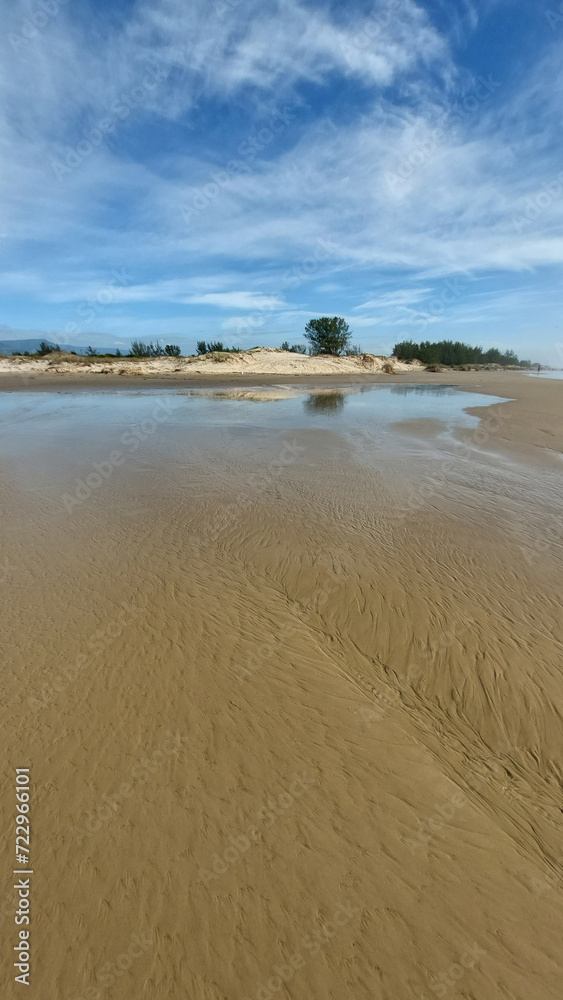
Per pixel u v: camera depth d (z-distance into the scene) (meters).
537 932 2.38
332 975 2.19
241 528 6.99
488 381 41.44
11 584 5.44
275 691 3.88
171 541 6.59
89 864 2.60
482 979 2.20
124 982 2.15
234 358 48.00
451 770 3.28
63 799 2.96
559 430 15.17
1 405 21.89
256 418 17.69
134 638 4.48
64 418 17.84
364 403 22.89
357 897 2.49
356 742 3.44
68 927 2.34
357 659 4.30
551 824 2.97
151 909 2.41
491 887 2.57
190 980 2.16
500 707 3.78
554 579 5.57
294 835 2.78
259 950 2.27
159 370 43.94
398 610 4.90
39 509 7.88
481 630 4.58
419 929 2.37
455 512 7.68
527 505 8.11
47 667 4.10
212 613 4.89
